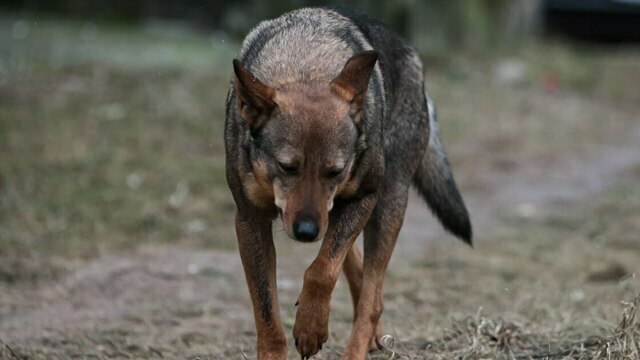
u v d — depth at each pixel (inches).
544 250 506.6
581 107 847.1
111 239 490.0
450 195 365.7
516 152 697.6
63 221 505.4
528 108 814.5
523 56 948.0
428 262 479.5
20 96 680.4
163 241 496.1
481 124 748.6
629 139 768.3
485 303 416.8
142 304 404.2
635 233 534.0
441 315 396.8
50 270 439.5
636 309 314.2
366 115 288.7
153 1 954.7
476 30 930.1
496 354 318.7
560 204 594.9
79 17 944.3
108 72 743.1
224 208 544.4
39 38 842.2
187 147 626.5
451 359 317.1
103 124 644.7
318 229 265.4
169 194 553.3
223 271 446.3
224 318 389.1
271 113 275.0
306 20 315.3
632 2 1030.4
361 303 319.9
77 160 581.9
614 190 622.8
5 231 483.5
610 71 954.7
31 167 567.5
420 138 346.0
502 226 551.8
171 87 722.2
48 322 380.8
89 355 344.2
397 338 349.4
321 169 271.0
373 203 293.0
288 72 293.4
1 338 359.3
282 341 285.4
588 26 1056.8
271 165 272.7
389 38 344.2
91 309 398.9
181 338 362.0
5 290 418.9
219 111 687.1
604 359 295.0
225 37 914.1
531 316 383.9
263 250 287.0
